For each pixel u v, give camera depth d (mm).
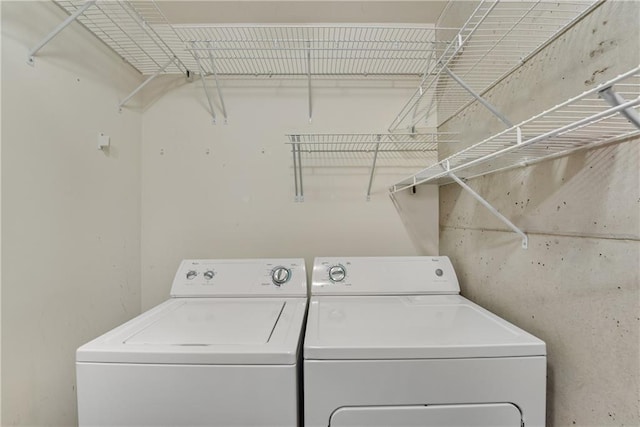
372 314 1180
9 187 998
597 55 790
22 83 1047
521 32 1077
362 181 1881
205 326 1077
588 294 825
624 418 721
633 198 703
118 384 872
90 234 1391
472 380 864
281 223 1874
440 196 1879
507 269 1200
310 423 872
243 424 869
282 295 1452
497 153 757
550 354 964
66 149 1245
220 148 1872
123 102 1646
